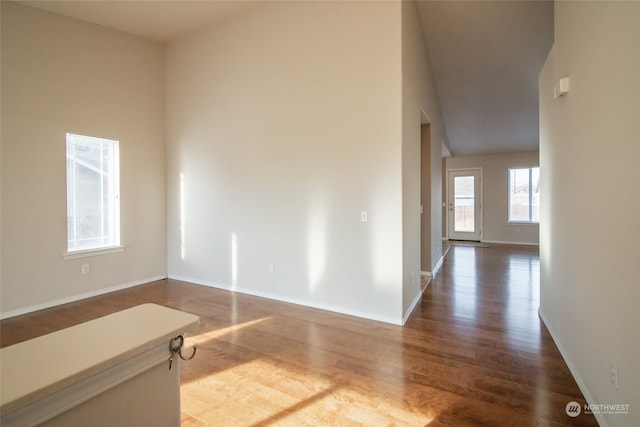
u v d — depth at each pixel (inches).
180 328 38.7
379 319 130.9
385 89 126.9
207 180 180.9
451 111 257.4
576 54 87.7
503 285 180.5
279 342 111.0
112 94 173.2
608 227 67.8
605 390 68.5
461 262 245.9
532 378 87.9
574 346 88.8
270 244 159.3
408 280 136.5
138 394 35.7
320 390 83.5
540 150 133.0
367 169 131.9
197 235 187.2
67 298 157.1
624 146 61.0
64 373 28.4
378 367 94.3
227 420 72.8
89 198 167.6
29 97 144.6
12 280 140.3
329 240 142.3
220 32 171.2
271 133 156.3
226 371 92.7
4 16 137.3
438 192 237.0
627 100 59.9
